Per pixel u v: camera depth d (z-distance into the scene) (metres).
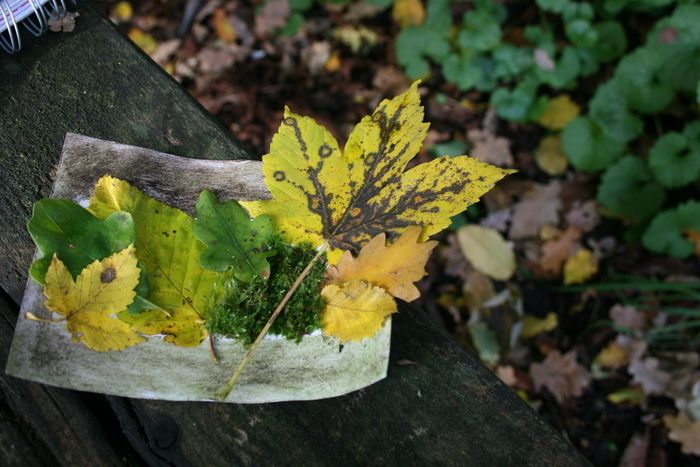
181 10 1.64
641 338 1.33
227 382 0.78
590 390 1.32
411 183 0.79
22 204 0.83
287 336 0.78
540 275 1.42
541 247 1.43
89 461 0.79
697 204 1.27
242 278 0.78
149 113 0.86
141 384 0.77
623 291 1.37
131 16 1.63
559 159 1.48
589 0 1.52
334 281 0.79
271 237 0.79
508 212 1.46
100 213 0.79
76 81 0.86
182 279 0.78
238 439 0.80
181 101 0.87
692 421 1.25
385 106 0.77
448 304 1.39
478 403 0.81
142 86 0.87
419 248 0.78
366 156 0.78
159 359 0.78
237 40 1.61
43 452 0.78
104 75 0.87
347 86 1.59
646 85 1.33
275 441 0.80
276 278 0.79
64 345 0.77
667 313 1.34
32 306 0.77
